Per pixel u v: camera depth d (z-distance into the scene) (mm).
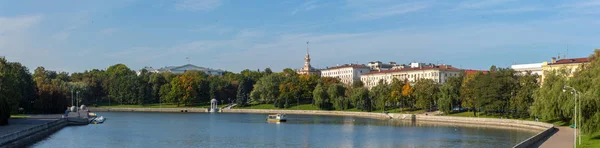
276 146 112000
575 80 113500
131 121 194875
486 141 118500
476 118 180625
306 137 130750
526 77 166375
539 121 155375
